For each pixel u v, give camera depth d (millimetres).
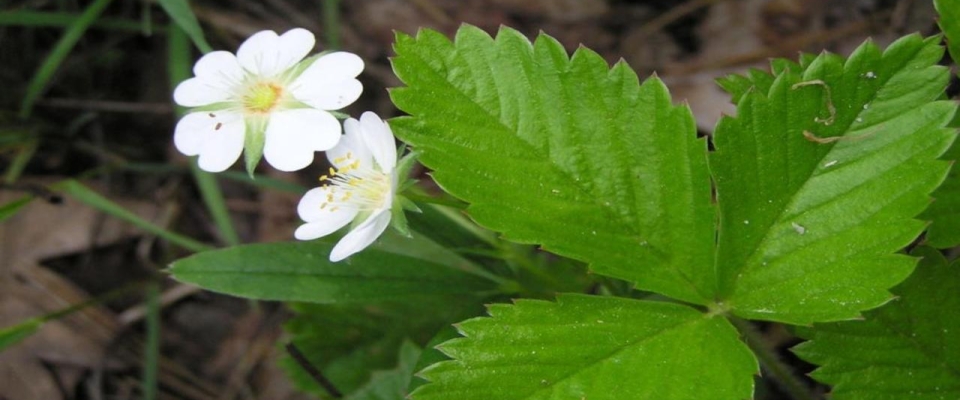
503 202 138
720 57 230
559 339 135
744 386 132
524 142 141
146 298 231
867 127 136
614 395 132
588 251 139
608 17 241
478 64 141
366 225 137
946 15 144
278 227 235
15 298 226
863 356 145
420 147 138
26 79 237
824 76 136
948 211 144
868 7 224
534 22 242
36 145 232
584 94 140
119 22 226
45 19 211
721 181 137
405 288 161
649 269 140
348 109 239
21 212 232
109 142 242
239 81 143
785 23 229
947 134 134
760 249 139
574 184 141
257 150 141
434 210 164
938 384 144
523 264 166
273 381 226
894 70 135
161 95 245
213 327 232
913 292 145
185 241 204
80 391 224
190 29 173
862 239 135
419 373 133
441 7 245
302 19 245
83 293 229
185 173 241
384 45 244
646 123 139
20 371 222
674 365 134
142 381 226
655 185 140
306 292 157
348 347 184
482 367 133
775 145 137
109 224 234
